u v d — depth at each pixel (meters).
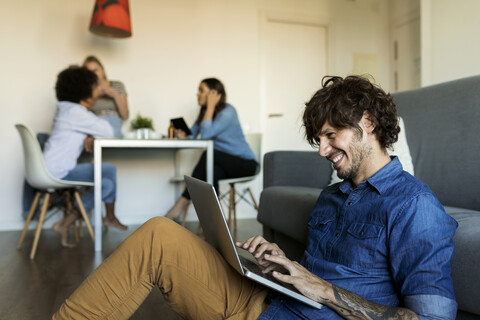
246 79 4.56
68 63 4.03
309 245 1.07
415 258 0.79
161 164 4.30
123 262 0.95
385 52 5.07
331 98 0.92
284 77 4.76
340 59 4.89
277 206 2.12
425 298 0.75
